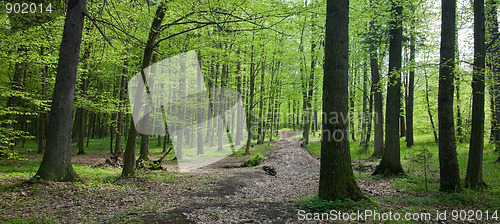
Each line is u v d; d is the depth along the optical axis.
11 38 8.66
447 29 7.79
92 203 5.86
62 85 7.43
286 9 7.63
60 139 7.34
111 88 25.66
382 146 15.61
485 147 15.25
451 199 6.61
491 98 13.05
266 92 24.05
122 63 15.02
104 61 13.66
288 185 10.03
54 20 8.72
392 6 10.45
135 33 10.67
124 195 6.84
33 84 13.90
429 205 6.17
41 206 5.35
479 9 7.45
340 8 6.32
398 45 10.64
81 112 18.75
